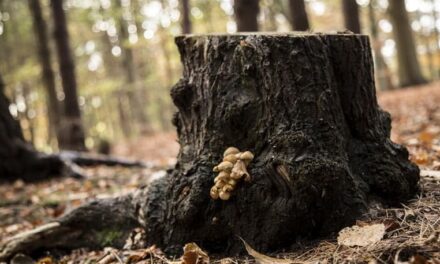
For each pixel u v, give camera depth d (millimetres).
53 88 6008
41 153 3357
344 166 1409
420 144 2367
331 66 1474
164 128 13422
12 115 3441
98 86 9898
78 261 1665
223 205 1463
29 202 2562
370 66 1535
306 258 1345
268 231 1409
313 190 1363
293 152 1383
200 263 1414
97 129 15516
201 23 10578
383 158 1506
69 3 9953
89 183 2896
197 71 1550
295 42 1431
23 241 1742
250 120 1464
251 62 1456
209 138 1508
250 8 3844
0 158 3211
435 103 4367
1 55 10180
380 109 1626
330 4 11328
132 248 1641
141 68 13000
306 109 1417
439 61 13039
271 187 1412
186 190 1500
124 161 3850
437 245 1254
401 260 1232
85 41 12977
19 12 9922
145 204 1609
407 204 1495
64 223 1764
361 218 1412
